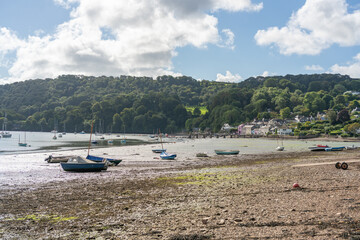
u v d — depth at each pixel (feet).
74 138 541.34
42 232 33.06
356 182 55.88
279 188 53.67
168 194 53.83
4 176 91.76
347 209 35.42
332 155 165.78
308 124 615.16
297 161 125.70
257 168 97.96
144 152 216.74
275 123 651.25
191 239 27.81
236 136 630.74
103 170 105.19
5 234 32.65
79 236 30.99
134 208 43.16
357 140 453.17
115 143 392.06
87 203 48.44
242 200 44.73
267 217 33.71
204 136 644.27
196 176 80.48
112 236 30.27
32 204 48.80
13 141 408.87
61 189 64.85
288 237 26.78
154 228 32.14
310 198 43.06
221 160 147.54
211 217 34.94
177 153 208.13
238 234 28.35
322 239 25.93
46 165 130.00
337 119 590.55
